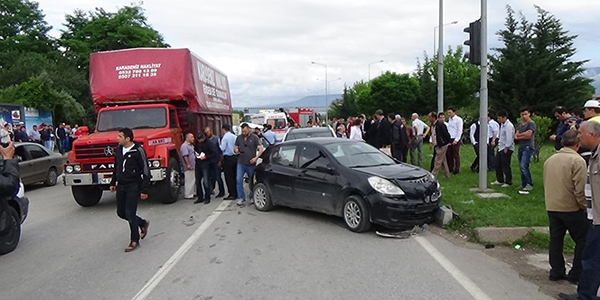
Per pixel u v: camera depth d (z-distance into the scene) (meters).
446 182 11.50
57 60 45.34
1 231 7.00
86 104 42.34
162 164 10.60
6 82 38.06
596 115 7.14
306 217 9.00
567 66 29.28
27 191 14.48
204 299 5.00
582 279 4.61
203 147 11.02
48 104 30.95
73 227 8.98
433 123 12.65
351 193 7.87
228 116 19.09
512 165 14.98
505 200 8.85
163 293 5.22
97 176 10.28
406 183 7.49
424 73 43.94
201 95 13.55
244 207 10.29
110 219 9.60
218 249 6.93
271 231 7.96
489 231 6.99
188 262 6.34
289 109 40.69
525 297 4.86
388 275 5.60
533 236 6.80
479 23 9.86
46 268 6.38
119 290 5.38
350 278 5.53
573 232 5.13
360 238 7.34
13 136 18.72
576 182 4.93
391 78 49.12
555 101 28.62
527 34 30.06
